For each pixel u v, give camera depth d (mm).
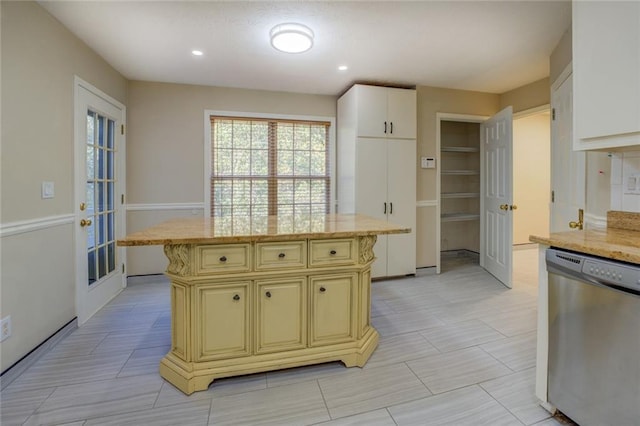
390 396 1747
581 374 1418
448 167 4980
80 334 2484
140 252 3748
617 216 1871
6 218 1865
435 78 3695
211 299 1823
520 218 5574
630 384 1233
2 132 1845
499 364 2055
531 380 1880
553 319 1544
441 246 5031
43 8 2188
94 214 2955
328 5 2195
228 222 2346
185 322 1808
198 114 3846
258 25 2455
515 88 4074
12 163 1913
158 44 2764
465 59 3135
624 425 1257
